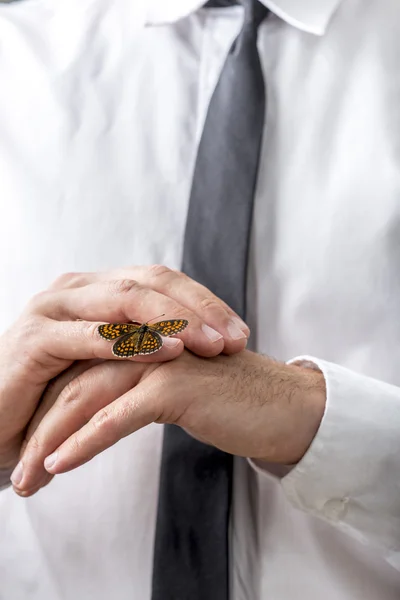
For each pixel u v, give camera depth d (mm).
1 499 886
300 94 905
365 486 794
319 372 813
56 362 792
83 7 959
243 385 778
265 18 923
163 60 930
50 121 929
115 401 764
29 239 911
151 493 863
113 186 911
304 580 850
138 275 815
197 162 878
